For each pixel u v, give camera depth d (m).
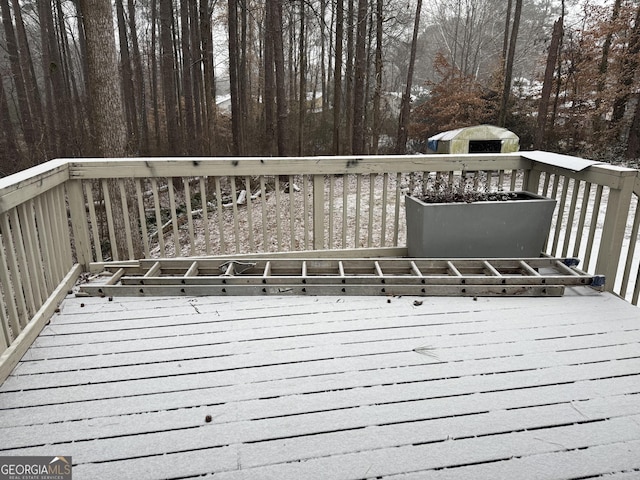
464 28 26.97
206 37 12.30
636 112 12.79
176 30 18.14
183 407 1.71
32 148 14.41
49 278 2.55
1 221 1.96
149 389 1.82
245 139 16.59
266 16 14.21
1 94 14.64
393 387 1.82
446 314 2.46
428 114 19.19
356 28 12.57
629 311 2.48
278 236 3.31
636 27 12.47
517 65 25.48
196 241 8.31
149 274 2.78
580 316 2.43
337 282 2.69
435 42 28.25
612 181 2.65
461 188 3.41
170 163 3.03
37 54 21.58
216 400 1.75
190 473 1.41
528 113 16.52
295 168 3.20
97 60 5.40
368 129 18.55
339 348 2.12
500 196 3.41
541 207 3.21
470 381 1.86
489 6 25.52
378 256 3.47
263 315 2.46
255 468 1.42
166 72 14.43
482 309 2.52
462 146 11.05
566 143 14.96
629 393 1.77
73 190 2.98
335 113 13.53
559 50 14.55
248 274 2.99
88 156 13.22
